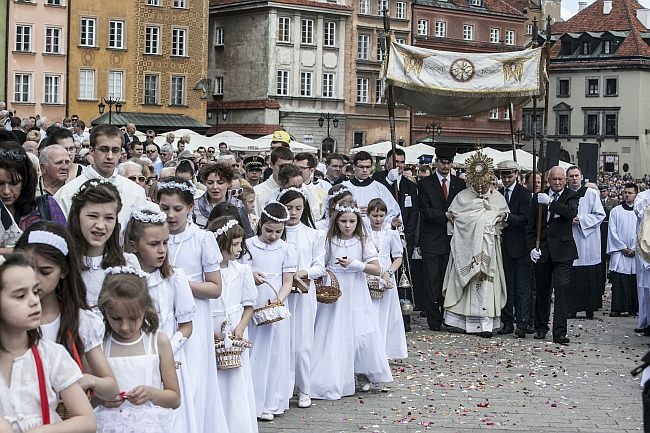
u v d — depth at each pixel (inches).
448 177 774.5
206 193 510.0
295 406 502.3
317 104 2997.0
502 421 474.0
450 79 788.6
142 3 2628.0
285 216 479.8
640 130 3922.2
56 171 407.8
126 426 280.2
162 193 383.9
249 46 2945.4
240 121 2950.3
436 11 3292.3
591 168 1067.3
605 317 884.6
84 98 2556.6
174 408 292.5
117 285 279.7
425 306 768.9
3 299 223.9
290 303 499.8
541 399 525.0
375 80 3122.5
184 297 349.1
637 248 700.0
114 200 307.3
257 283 470.9
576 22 4104.3
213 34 3038.9
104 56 2578.7
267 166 954.1
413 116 3225.9
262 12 2908.5
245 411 416.5
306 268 505.4
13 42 2448.3
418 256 789.9
